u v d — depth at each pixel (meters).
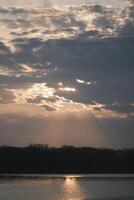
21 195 146.62
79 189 176.00
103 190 168.75
